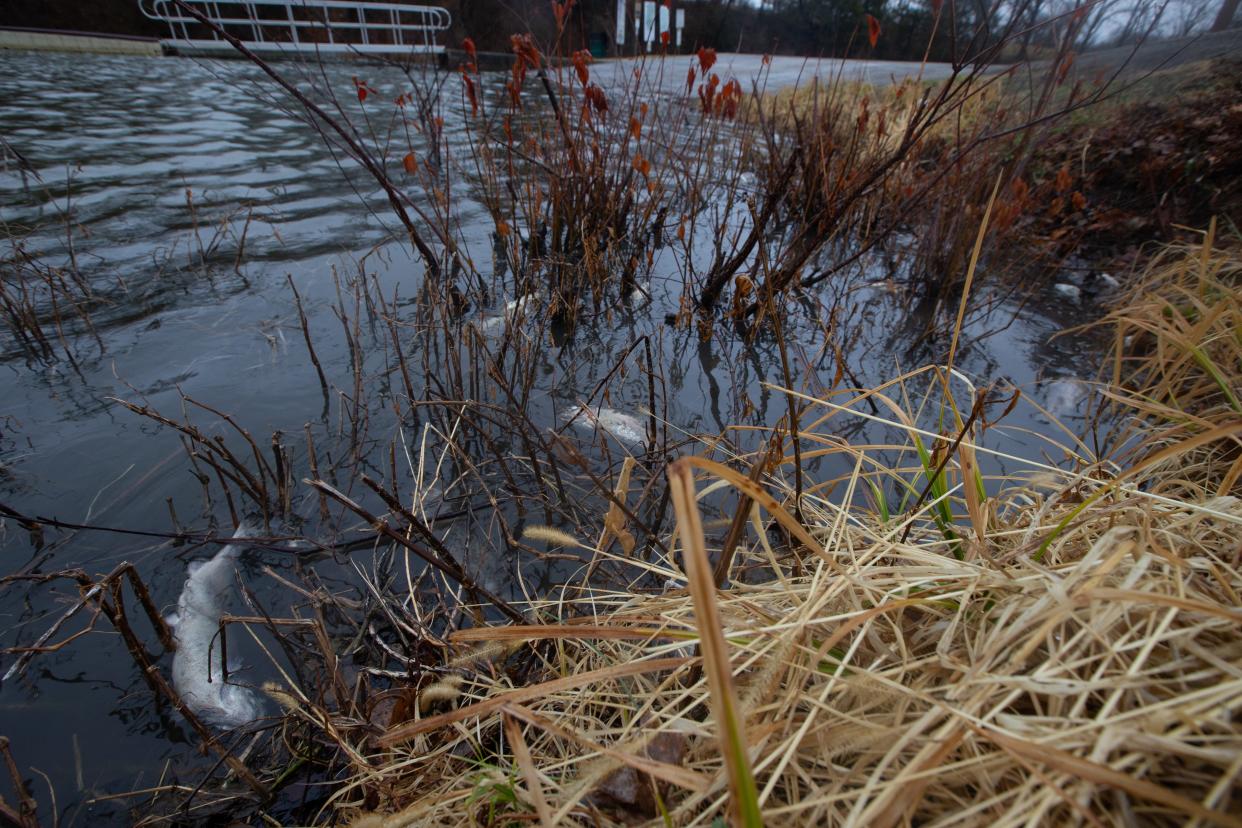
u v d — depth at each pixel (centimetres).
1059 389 326
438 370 329
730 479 95
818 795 108
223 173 616
